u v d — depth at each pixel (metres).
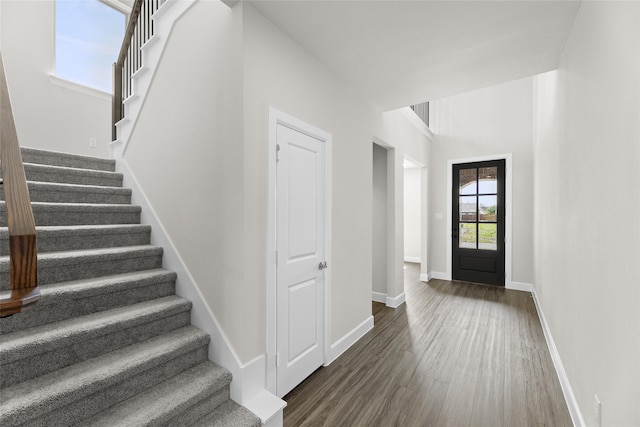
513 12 1.73
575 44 1.80
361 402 1.90
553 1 1.64
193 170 1.95
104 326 1.48
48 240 1.81
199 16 1.93
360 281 2.88
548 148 2.90
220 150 1.76
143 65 2.39
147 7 2.64
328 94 2.38
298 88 2.05
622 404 1.08
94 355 1.47
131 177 2.53
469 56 2.22
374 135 3.15
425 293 4.43
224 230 1.73
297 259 2.06
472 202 5.04
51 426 1.17
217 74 1.79
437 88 2.75
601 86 1.34
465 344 2.72
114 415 1.30
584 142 1.62
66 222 2.03
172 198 2.12
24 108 3.40
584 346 1.59
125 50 2.99
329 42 2.04
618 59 1.14
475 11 1.73
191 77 1.98
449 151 5.24
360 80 2.59
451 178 5.21
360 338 2.84
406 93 2.85
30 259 0.64
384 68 2.39
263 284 1.77
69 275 1.72
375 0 1.64
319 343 2.29
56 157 2.43
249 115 1.67
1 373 1.20
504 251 4.74
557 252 2.40
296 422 1.72
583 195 1.63
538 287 3.66
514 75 2.50
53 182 2.25
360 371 2.26
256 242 1.72
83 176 2.41
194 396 1.45
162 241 2.18
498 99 4.81
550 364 2.37
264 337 1.78
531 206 4.49
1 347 1.21
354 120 2.75
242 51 1.64
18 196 0.70
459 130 5.14
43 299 1.45
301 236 2.09
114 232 2.09
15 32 3.35
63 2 3.79
